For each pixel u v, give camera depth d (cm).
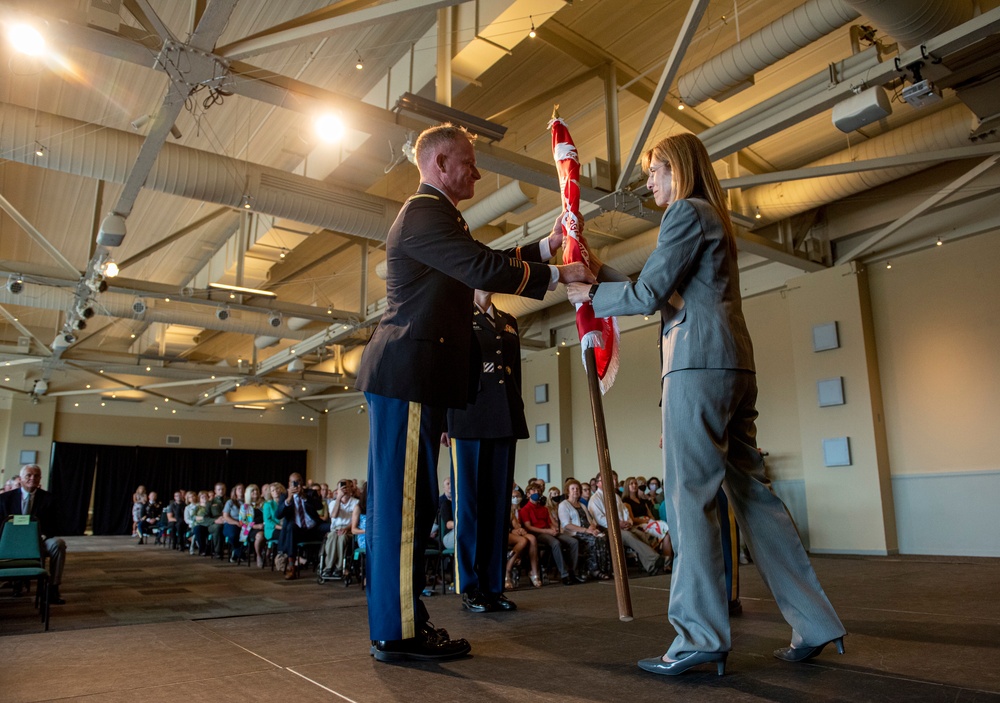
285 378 1770
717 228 196
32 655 221
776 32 602
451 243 212
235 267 1075
